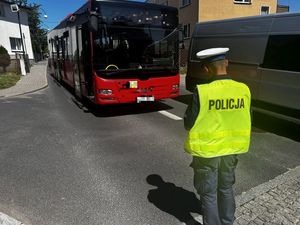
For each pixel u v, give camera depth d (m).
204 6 22.81
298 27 6.03
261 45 6.91
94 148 5.69
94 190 4.05
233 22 7.86
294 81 6.08
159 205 3.67
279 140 6.09
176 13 8.31
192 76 9.68
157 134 6.56
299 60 5.99
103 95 7.61
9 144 5.95
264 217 3.30
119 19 7.58
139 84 7.90
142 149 5.62
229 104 2.59
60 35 13.11
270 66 6.68
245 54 7.39
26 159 5.16
